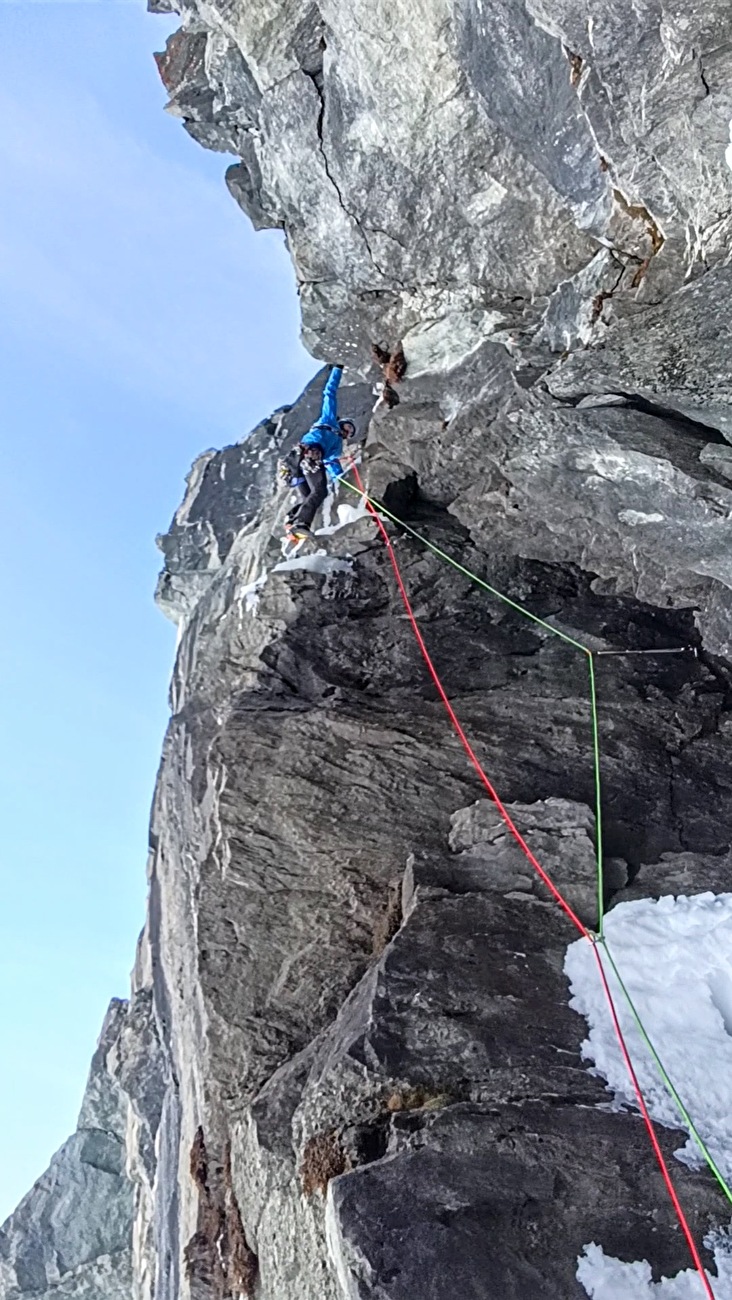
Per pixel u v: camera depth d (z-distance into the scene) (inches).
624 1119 269.9
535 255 343.3
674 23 227.5
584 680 434.0
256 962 380.8
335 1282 263.1
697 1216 247.6
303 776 402.3
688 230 278.7
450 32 291.0
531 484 408.5
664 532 380.5
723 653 432.1
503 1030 297.9
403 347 420.5
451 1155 260.1
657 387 323.6
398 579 468.1
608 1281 234.2
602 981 313.4
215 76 374.0
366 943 377.1
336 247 392.2
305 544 493.4
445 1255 237.5
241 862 392.8
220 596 773.3
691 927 332.8
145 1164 787.4
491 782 396.8
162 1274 538.3
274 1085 331.6
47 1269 1002.1
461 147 324.2
